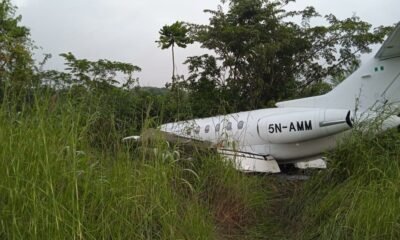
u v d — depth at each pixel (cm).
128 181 372
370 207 419
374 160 506
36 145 324
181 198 425
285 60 1902
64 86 423
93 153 401
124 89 546
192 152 559
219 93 1862
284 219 533
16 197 296
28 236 290
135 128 474
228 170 534
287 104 1110
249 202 528
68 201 316
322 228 452
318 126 961
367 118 630
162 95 597
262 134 1045
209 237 407
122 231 344
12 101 378
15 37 1739
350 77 1023
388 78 967
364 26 1898
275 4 1877
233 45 1817
